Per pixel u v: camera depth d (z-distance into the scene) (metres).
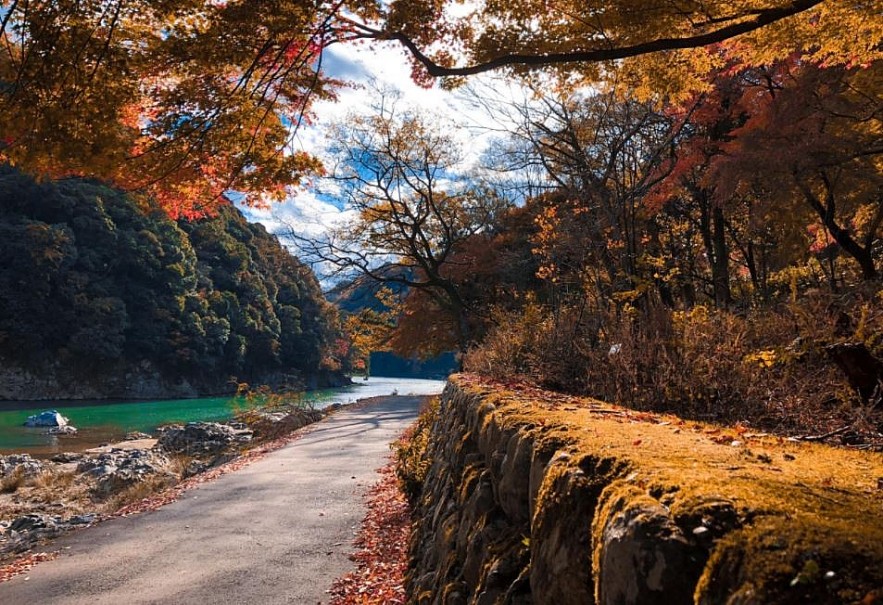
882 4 5.47
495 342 9.27
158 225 64.00
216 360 66.81
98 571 6.97
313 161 5.59
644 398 4.58
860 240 14.42
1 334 50.56
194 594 6.09
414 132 25.50
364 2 4.77
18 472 15.84
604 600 1.33
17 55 4.55
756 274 17.47
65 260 55.25
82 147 4.76
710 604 1.04
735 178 10.06
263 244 89.44
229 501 10.20
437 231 28.12
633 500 1.37
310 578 6.41
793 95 9.91
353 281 26.62
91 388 56.03
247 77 5.02
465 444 4.57
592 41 5.40
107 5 4.34
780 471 1.54
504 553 2.46
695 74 7.09
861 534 1.01
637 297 6.61
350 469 12.64
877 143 10.59
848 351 3.75
